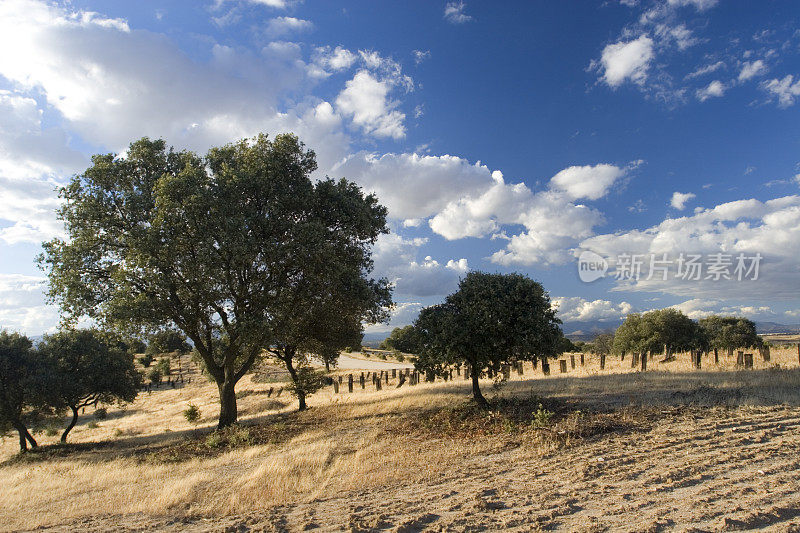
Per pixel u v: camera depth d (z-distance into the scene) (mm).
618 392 14172
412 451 10102
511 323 13430
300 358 23906
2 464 22062
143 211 18203
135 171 19094
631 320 41750
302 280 18906
